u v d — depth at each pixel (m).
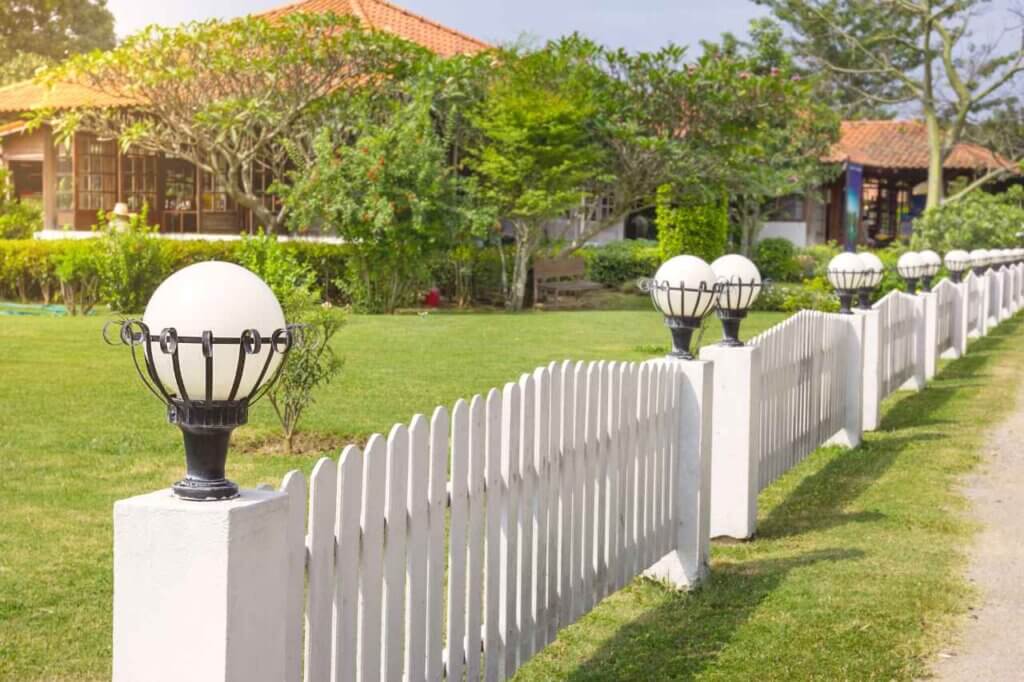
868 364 10.16
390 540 3.37
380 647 3.36
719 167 23.81
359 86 22.38
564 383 4.59
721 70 22.45
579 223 27.70
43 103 25.12
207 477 2.67
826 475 8.32
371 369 12.09
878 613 5.20
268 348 2.63
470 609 3.93
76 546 5.78
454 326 17.53
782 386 7.90
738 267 6.73
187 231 28.28
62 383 10.69
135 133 22.56
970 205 29.45
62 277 18.91
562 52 22.19
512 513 4.20
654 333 16.98
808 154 33.31
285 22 21.66
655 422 5.52
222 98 22.05
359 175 20.27
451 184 20.91
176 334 2.53
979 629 5.02
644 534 5.45
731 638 4.90
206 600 2.56
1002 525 6.83
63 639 4.60
